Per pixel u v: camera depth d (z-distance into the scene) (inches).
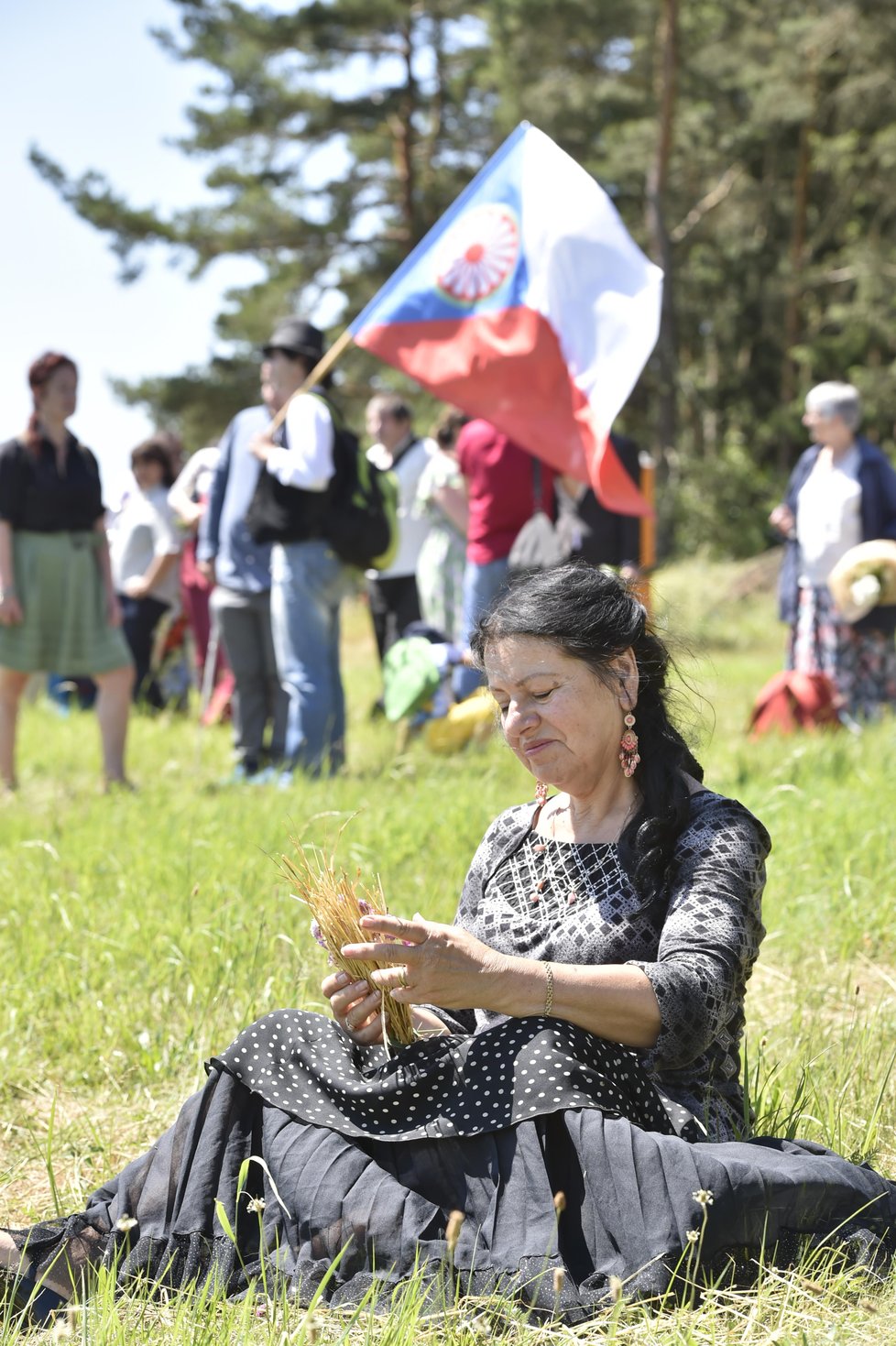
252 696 318.0
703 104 1334.9
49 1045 152.9
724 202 1418.6
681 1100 106.2
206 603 421.4
